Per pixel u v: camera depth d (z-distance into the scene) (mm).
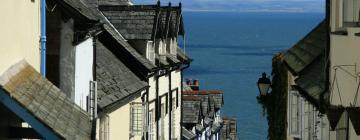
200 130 56719
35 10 16891
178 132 47281
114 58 35469
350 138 17719
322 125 21562
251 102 118625
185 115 54875
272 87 30781
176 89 46125
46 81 15328
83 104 25547
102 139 29125
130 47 37000
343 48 18578
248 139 86250
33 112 12273
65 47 23453
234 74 167875
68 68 23578
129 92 32812
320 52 24031
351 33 17750
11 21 13984
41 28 18281
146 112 35438
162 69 40375
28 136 13984
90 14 26344
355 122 16094
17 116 13406
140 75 36500
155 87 39438
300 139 25969
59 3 23078
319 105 20625
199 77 160250
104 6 39125
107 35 35906
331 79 19844
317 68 23500
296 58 26938
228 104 116188
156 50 40312
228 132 76750
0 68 12953
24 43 15453
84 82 25766
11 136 13891
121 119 32312
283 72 28844
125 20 38562
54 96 14664
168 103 43281
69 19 23375
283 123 28984
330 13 20016
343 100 18391
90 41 26750
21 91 12992
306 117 25047
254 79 156875
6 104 12234
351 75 17594
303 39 29234
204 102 61031
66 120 13570
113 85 31703
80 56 24859
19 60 14867
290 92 27688
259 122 98188
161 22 40094
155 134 39688
